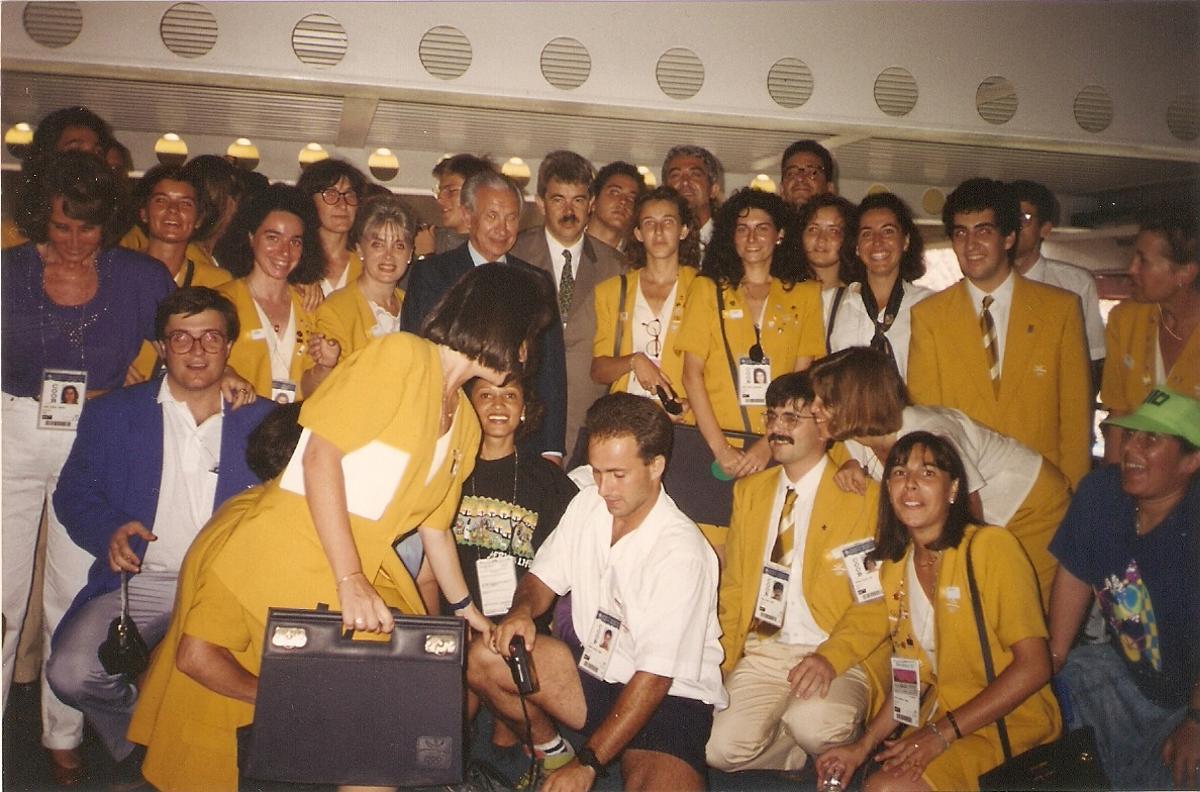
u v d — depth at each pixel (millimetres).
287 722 2197
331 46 3271
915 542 2783
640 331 3477
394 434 2215
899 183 4492
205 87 3297
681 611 2506
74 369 3115
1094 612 3266
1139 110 3939
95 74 3172
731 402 3371
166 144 3801
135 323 3168
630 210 3621
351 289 3340
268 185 3293
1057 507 3312
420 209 4074
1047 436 3543
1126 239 4277
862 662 2877
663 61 3518
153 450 2936
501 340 2295
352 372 2205
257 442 2488
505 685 2643
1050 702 2742
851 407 3035
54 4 3107
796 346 3375
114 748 2861
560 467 3135
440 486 2385
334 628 2225
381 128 3775
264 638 2211
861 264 3504
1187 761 2742
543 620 2834
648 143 3959
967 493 2752
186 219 3232
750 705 2867
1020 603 2637
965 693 2709
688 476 3271
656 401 3367
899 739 2670
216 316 2928
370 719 2225
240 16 3205
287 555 2266
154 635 2918
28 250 3078
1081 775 2674
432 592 2898
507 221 3324
